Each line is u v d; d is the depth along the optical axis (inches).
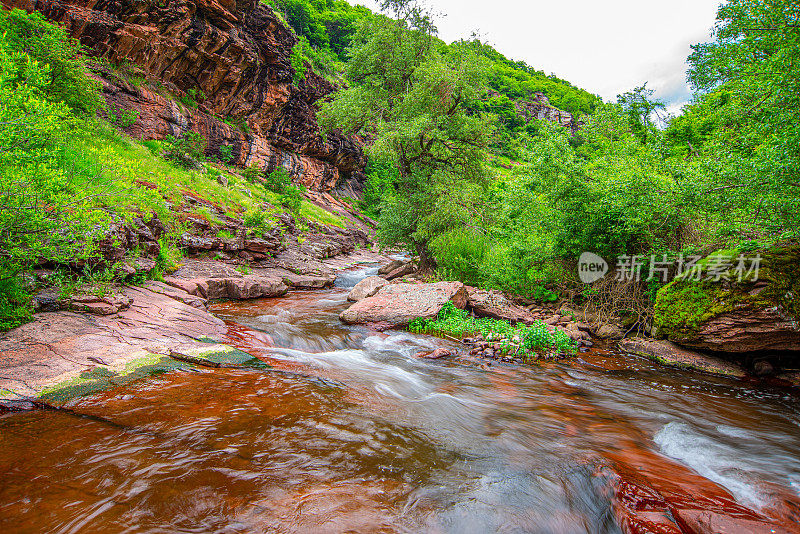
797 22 233.1
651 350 295.3
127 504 95.5
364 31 702.5
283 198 1117.7
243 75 1269.7
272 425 141.6
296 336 291.7
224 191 848.3
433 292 386.9
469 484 119.9
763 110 262.8
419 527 97.7
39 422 130.6
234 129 1267.2
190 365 195.0
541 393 219.1
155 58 1003.9
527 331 315.9
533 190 390.3
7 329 194.2
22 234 192.9
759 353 271.1
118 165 280.2
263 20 1332.4
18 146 191.0
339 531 92.7
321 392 179.3
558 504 113.5
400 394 194.9
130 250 354.9
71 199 214.4
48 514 89.7
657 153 324.2
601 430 173.3
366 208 1952.5
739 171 234.5
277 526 92.3
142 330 233.0
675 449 158.9
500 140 738.8
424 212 628.1
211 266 490.6
